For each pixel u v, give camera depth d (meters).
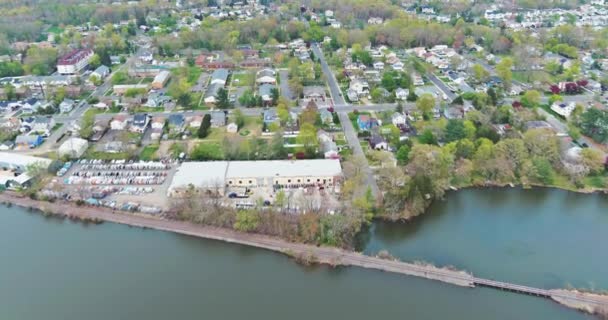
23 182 118.94
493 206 114.44
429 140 134.62
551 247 99.31
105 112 166.25
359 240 101.00
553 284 88.19
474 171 125.94
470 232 104.19
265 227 101.50
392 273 90.69
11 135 145.00
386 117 156.50
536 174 122.12
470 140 130.38
